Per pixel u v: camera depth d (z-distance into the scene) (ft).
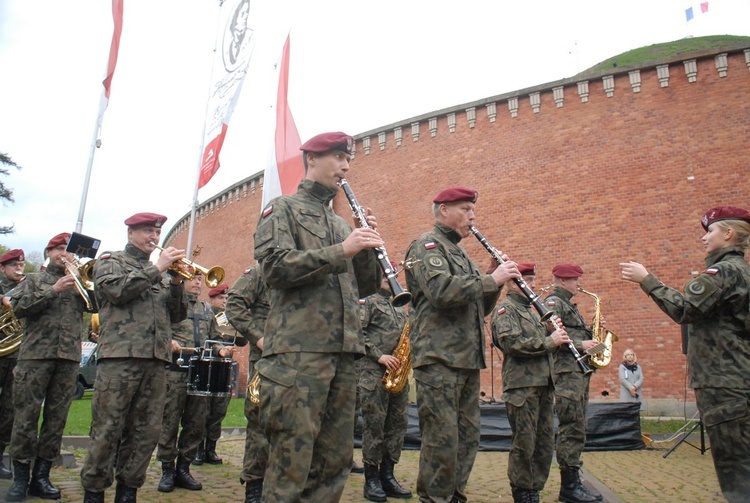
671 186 54.95
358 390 21.54
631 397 43.27
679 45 81.87
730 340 13.33
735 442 13.00
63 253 19.47
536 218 59.47
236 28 43.21
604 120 58.44
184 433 21.53
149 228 17.93
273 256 10.93
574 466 19.86
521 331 18.39
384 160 71.15
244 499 19.15
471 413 15.24
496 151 63.00
